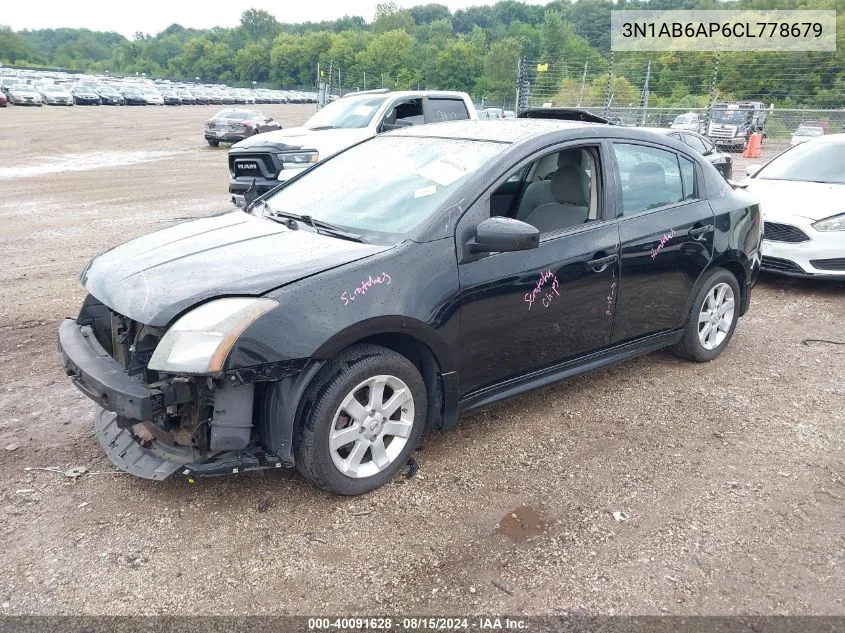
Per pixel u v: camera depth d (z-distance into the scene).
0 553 2.84
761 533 3.07
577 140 3.97
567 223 4.01
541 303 3.72
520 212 4.24
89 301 3.64
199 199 12.62
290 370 2.91
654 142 4.45
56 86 51.44
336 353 3.00
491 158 3.65
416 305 3.19
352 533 3.02
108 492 3.29
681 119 22.17
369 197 3.76
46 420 4.00
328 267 3.07
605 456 3.72
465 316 3.41
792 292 7.08
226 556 2.85
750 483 3.48
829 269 6.73
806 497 3.37
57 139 25.64
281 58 131.50
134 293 3.00
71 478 3.40
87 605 2.57
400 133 4.50
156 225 10.03
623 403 4.38
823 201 6.98
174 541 2.94
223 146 25.81
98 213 11.02
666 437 3.94
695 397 4.48
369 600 2.62
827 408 4.35
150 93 61.78
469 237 3.41
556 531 3.06
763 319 6.16
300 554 2.87
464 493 3.34
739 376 4.84
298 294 2.92
